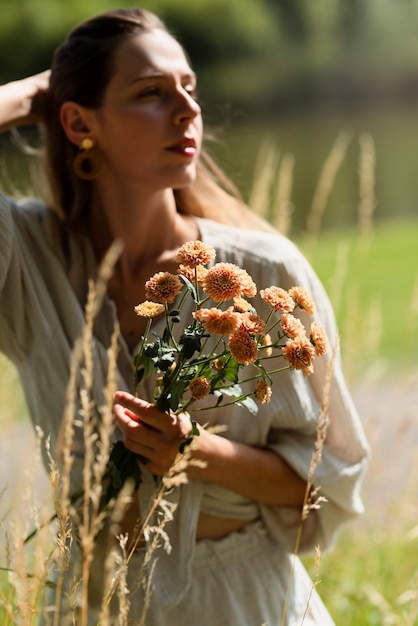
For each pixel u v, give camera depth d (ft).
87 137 8.59
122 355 8.46
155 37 8.50
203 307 8.44
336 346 7.86
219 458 8.25
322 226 54.49
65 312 8.50
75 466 8.41
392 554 11.16
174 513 8.28
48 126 8.83
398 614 10.22
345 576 11.00
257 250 8.50
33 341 8.52
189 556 8.26
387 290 30.48
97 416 8.39
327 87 167.94
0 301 8.51
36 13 124.26
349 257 36.70
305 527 8.51
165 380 7.95
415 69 173.27
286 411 8.43
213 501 8.36
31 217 8.71
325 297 8.61
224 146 9.70
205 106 9.59
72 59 8.61
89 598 8.35
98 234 8.68
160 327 8.44
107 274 7.46
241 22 158.71
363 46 176.24
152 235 8.61
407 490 11.47
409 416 11.80
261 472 8.36
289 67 163.84
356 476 8.49
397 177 76.23
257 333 7.73
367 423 11.73
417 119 126.41
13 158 9.85
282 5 172.35
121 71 8.46
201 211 8.88
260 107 158.51
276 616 8.39
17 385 11.86
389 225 52.49
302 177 79.82
